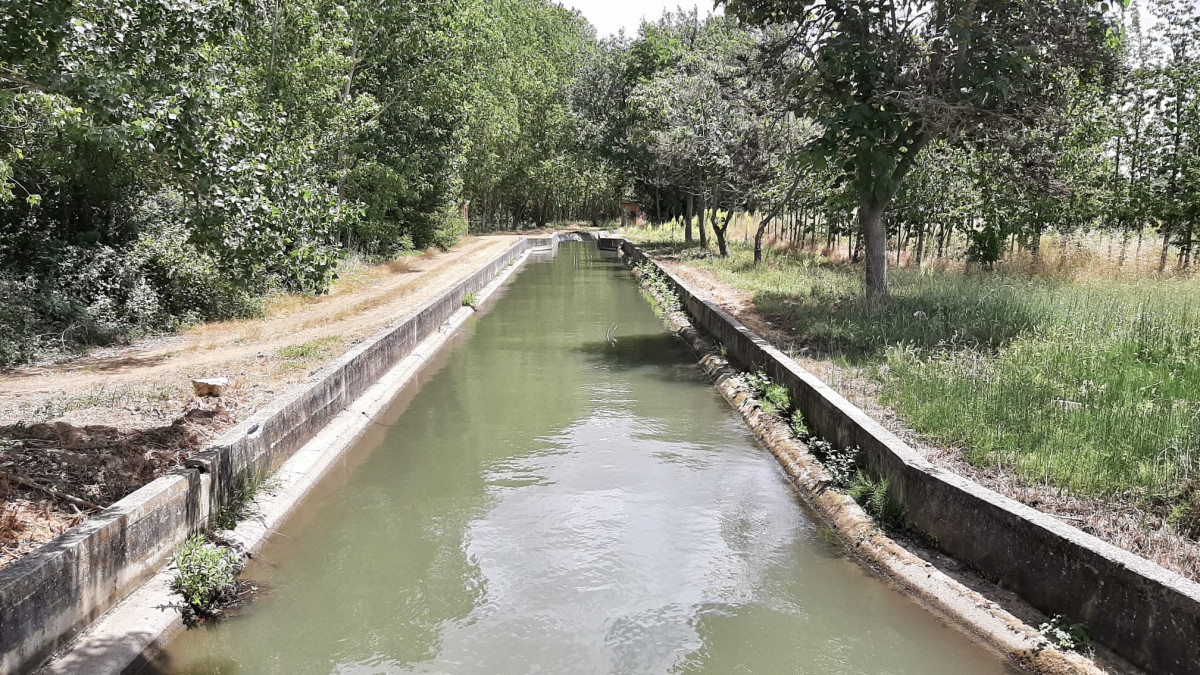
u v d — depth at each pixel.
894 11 13.45
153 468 6.66
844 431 8.05
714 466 8.95
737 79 23.89
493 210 63.31
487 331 18.80
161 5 7.28
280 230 7.48
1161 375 8.09
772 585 6.16
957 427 7.39
